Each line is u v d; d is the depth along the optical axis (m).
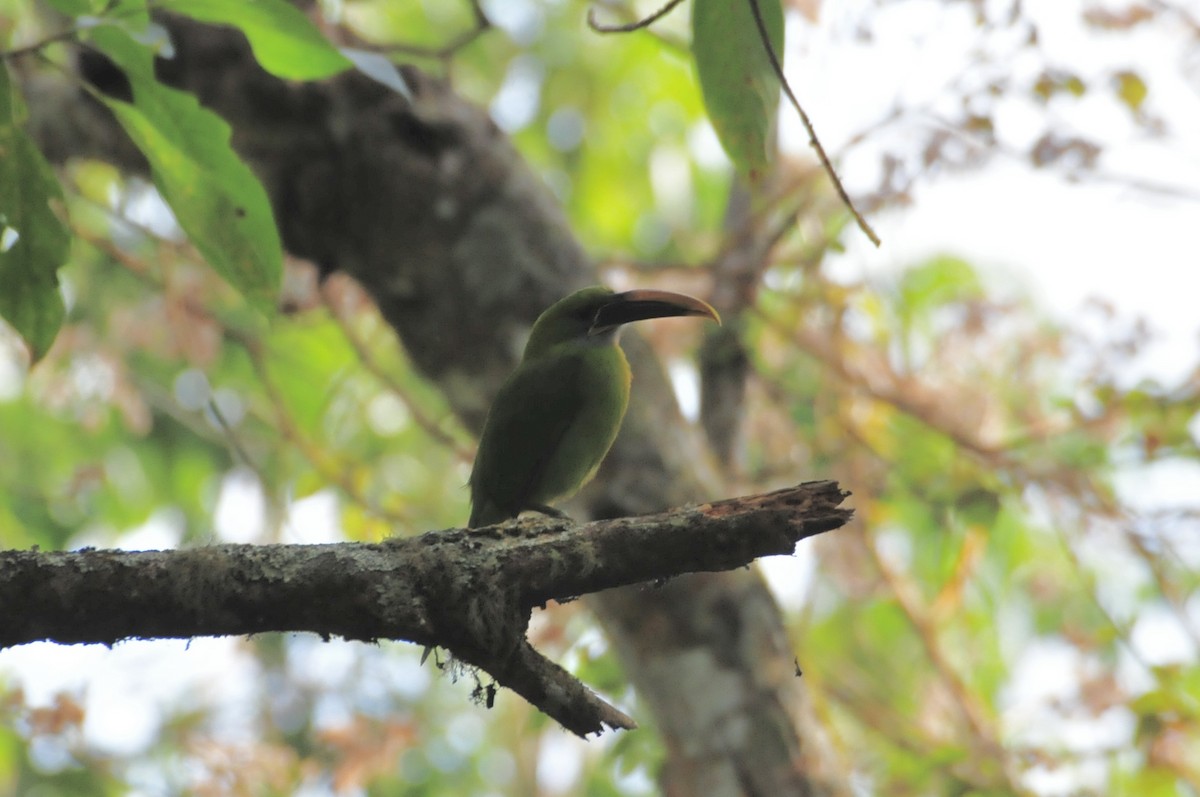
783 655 9.48
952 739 13.07
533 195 10.47
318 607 5.41
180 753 12.35
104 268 16.92
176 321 14.44
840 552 13.66
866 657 16.31
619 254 16.84
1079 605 15.40
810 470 14.00
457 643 5.58
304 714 14.34
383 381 13.70
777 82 5.79
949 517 14.21
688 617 9.37
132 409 15.02
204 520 18.20
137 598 5.20
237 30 10.10
